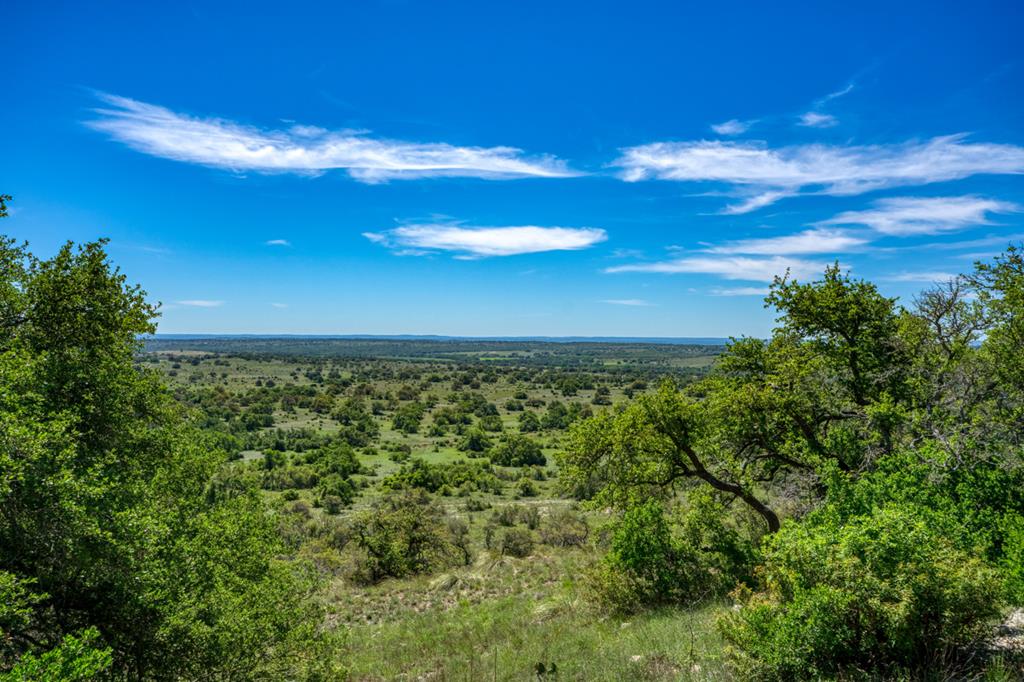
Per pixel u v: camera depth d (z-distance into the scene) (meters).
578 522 50.38
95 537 8.77
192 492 15.41
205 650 10.35
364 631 20.31
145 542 9.53
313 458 100.31
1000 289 16.11
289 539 35.50
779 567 7.14
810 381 18.78
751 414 19.53
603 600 15.58
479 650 14.33
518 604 20.34
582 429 20.11
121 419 12.72
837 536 6.75
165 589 9.95
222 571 12.55
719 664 7.98
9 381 8.88
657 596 15.15
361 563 35.91
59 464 9.16
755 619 6.93
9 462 7.68
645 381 198.62
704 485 19.98
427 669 13.38
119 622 9.77
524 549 41.28
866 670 6.20
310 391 176.00
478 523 60.19
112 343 12.55
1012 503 8.55
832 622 6.29
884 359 19.14
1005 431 10.80
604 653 10.84
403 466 101.06
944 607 5.95
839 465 16.72
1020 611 6.98
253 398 157.75
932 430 11.29
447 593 26.62
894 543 6.27
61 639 9.05
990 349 14.95
